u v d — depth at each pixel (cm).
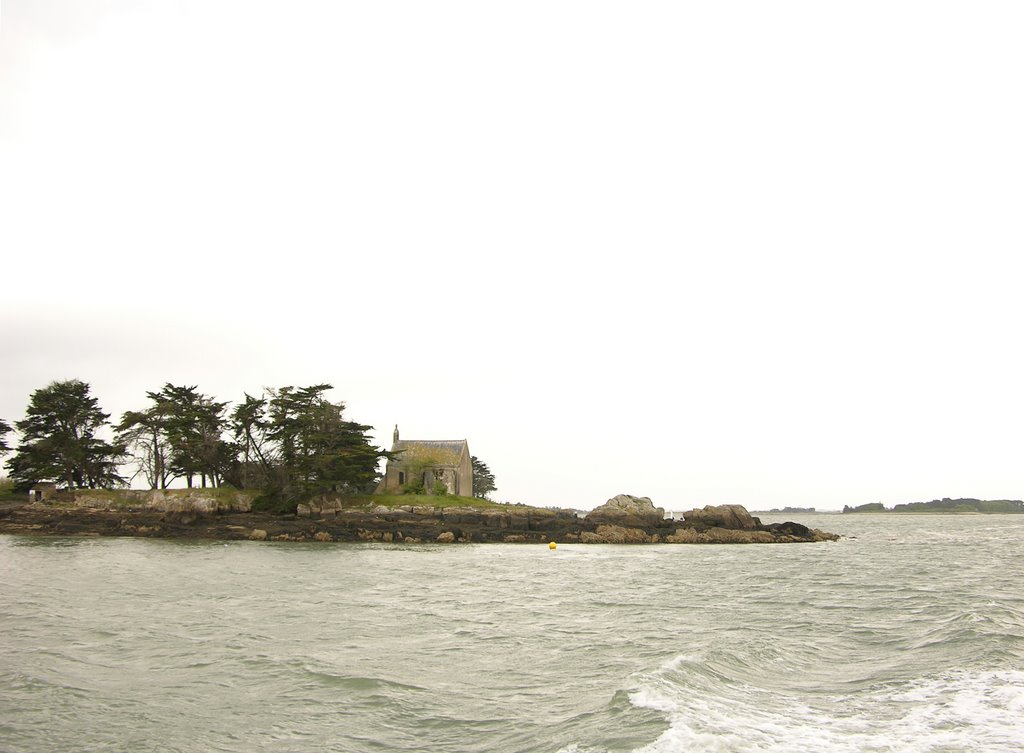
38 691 1686
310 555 5869
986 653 2017
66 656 2036
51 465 8950
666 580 4341
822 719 1463
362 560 5509
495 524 8569
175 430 8988
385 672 1914
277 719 1527
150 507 8456
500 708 1602
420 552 6550
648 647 2241
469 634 2475
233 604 3064
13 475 9194
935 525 17912
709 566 5409
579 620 2786
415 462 10494
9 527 7688
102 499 8588
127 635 2345
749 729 1384
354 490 9956
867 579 4425
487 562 5559
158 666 1948
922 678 1791
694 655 1988
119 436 9338
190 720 1513
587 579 4356
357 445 9319
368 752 1346
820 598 3453
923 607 3059
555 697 1683
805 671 1919
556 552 6912
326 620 2716
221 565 4838
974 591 3697
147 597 3212
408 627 2602
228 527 7812
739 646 2162
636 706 1516
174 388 9425
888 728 1403
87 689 1717
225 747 1367
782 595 3578
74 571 4244
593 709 1555
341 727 1482
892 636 2405
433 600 3316
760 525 9800
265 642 2278
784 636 2422
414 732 1452
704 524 9256
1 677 1795
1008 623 2511
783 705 1566
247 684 1780
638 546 8044
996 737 1348
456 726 1484
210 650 2144
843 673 1891
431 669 1962
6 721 1481
